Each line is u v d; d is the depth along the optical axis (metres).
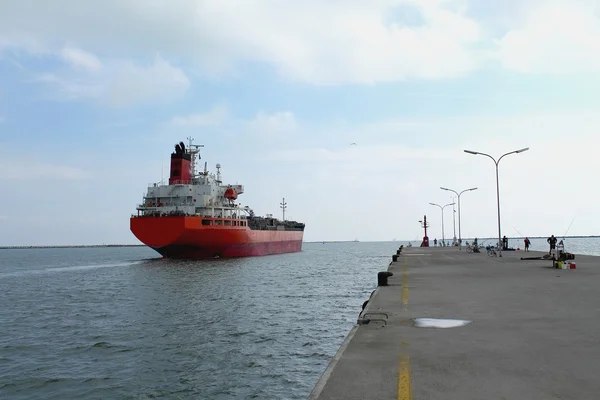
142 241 82.19
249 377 17.47
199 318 29.78
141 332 25.81
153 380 17.33
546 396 6.13
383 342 9.34
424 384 6.67
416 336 9.89
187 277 59.66
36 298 42.75
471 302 15.01
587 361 7.76
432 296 16.66
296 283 51.62
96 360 20.22
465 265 34.72
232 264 82.62
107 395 15.86
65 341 24.03
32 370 18.81
